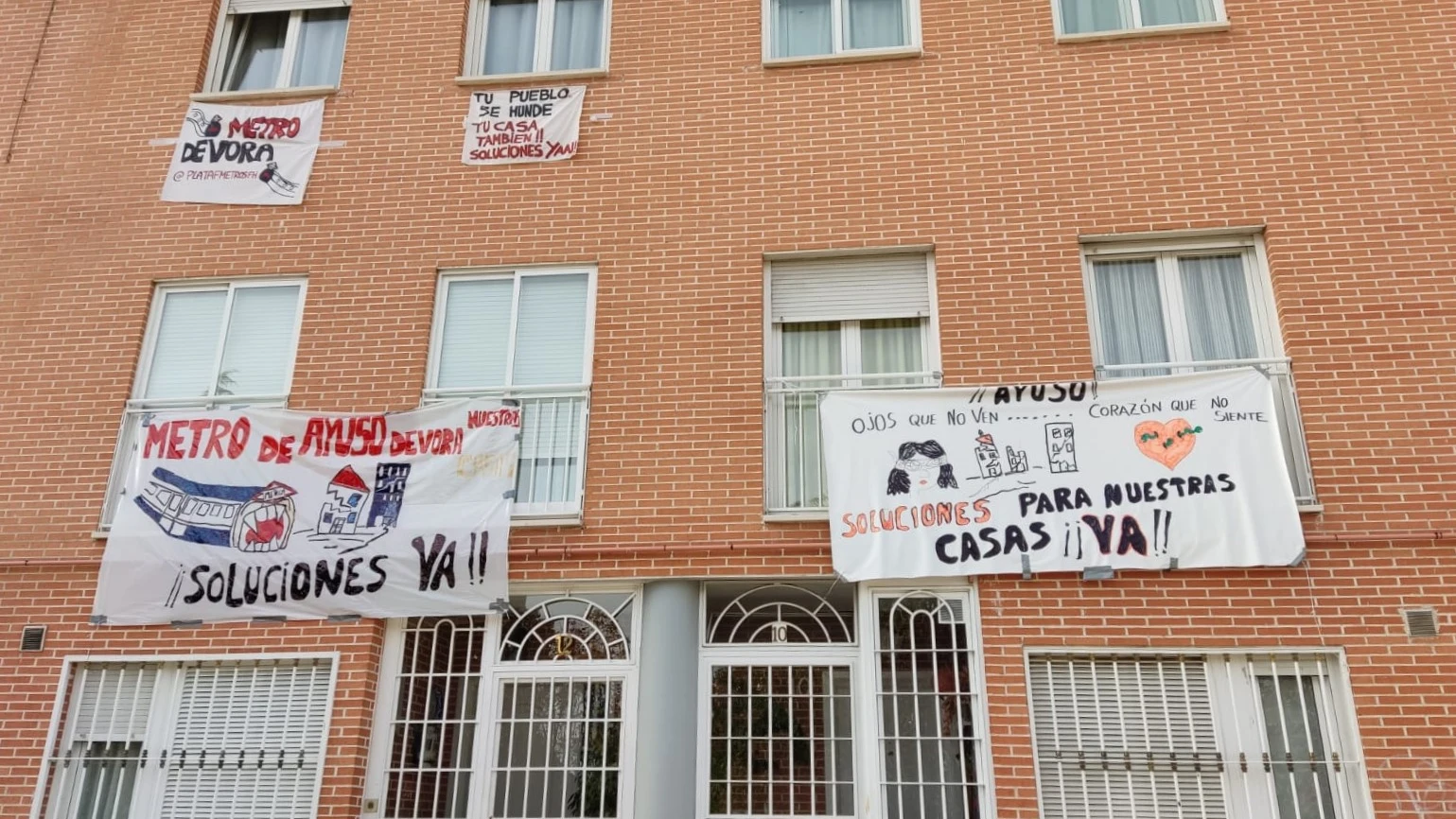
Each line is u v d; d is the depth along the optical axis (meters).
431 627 7.88
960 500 7.48
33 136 9.64
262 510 7.99
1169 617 7.12
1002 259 8.25
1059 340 7.97
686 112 9.08
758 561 7.62
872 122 8.82
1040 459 7.50
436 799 7.45
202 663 7.88
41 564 8.12
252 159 9.35
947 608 7.48
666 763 7.27
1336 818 6.70
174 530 7.98
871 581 7.54
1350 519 7.21
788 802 7.25
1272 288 8.02
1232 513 7.18
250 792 7.53
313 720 7.63
